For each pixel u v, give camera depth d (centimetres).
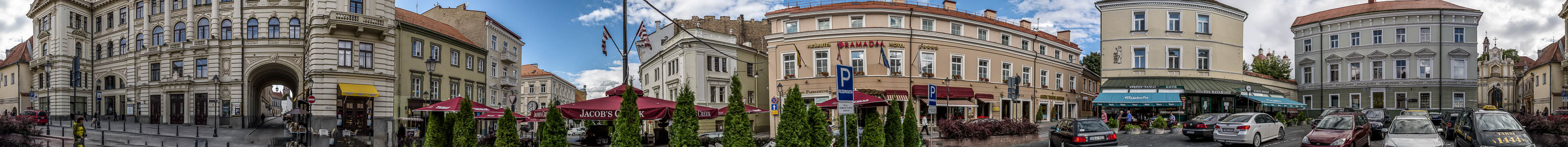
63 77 5588
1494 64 6712
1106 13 4894
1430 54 5153
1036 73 4722
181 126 4734
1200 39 4828
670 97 5150
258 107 5406
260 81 5238
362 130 4112
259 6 4716
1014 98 3816
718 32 4988
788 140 1750
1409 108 5141
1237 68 4975
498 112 2889
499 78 6088
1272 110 4962
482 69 5438
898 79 3912
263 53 4650
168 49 4975
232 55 4712
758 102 5153
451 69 4919
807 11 4050
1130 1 4831
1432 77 5141
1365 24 5341
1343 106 5406
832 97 3862
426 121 4131
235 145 3350
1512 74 6681
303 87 4600
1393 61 5234
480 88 5372
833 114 3772
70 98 5641
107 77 5591
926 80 3984
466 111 1961
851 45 3938
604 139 2305
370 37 4247
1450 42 5156
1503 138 2081
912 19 4041
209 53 4797
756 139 2206
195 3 4931
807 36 4034
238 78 4675
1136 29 4825
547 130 1917
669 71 5228
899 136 1912
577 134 4456
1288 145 2466
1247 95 4594
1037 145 2680
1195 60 4797
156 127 4662
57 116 5556
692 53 4694
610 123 2448
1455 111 3155
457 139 1939
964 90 4072
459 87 5016
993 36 4428
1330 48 5506
